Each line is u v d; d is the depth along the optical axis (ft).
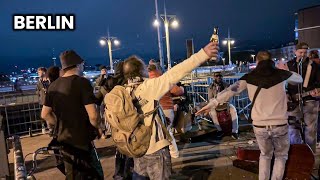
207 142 21.45
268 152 12.18
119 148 9.32
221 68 109.70
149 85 9.20
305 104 16.01
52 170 18.56
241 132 23.22
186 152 19.70
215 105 12.30
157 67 16.16
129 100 9.12
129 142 9.04
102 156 20.53
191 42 26.58
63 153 10.57
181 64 9.05
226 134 22.00
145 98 9.23
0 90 94.73
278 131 11.58
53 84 10.94
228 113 21.83
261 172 12.35
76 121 10.57
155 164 9.37
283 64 16.57
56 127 11.07
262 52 11.84
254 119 11.92
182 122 21.81
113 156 20.35
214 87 22.84
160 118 9.51
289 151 13.42
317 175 14.70
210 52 8.71
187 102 22.52
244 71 89.25
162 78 9.14
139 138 9.03
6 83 114.83
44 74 25.59
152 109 9.28
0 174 12.30
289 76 11.60
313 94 15.16
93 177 11.00
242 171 15.89
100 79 25.67
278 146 12.07
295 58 16.15
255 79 11.71
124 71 9.80
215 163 17.29
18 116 39.14
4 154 12.50
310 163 13.20
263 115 11.64
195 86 31.94
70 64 10.82
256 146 17.22
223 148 19.79
